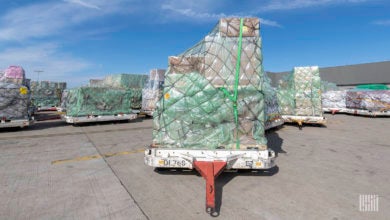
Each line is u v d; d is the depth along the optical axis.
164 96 3.79
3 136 7.98
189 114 3.72
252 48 3.69
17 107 8.87
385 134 8.33
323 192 3.34
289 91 10.52
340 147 6.27
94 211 2.79
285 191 3.37
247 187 3.51
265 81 8.03
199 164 3.35
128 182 3.71
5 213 2.72
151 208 2.86
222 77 3.69
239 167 3.55
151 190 3.39
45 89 20.39
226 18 3.74
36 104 19.73
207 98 3.68
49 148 6.17
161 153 3.71
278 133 8.59
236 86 3.63
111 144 6.73
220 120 3.67
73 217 2.65
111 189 3.43
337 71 32.66
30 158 5.15
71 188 3.46
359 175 4.05
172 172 4.17
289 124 10.99
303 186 3.55
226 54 3.70
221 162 3.41
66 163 4.77
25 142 6.98
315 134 8.36
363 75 29.86
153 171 4.23
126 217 2.65
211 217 2.64
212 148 3.67
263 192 3.33
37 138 7.66
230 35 3.72
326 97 17.58
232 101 3.64
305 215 2.69
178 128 3.76
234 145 3.66
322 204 2.97
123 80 17.61
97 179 3.84
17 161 4.89
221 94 3.66
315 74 10.15
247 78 3.66
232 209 2.83
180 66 3.77
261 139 3.64
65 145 6.57
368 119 13.48
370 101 14.43
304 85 10.27
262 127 3.65
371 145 6.51
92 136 8.09
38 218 2.63
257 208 2.86
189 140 3.73
